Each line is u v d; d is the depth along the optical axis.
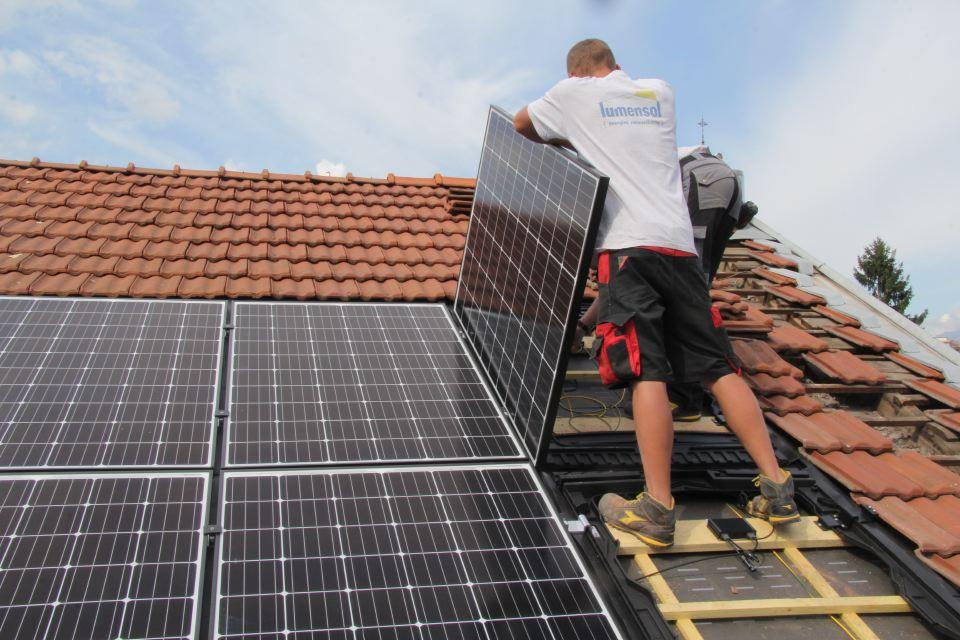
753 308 6.51
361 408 4.45
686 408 5.00
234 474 3.71
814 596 3.70
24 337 4.72
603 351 3.97
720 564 3.86
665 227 4.01
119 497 3.45
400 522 3.54
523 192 5.06
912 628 3.58
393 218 8.12
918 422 5.69
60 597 2.90
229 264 6.58
